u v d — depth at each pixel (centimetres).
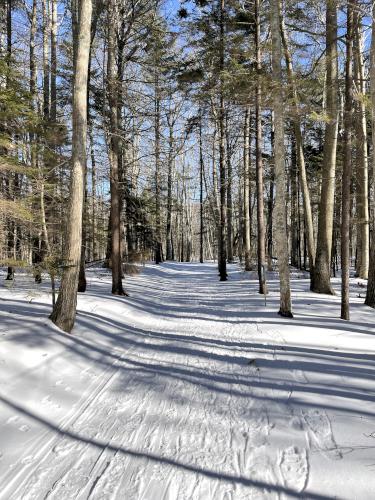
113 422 473
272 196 2789
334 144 1410
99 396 556
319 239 1452
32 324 762
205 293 1627
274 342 802
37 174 947
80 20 804
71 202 815
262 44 1409
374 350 737
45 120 1158
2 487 350
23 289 1162
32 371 590
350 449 388
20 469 378
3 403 491
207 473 361
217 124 2111
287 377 595
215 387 571
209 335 891
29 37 1633
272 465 370
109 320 975
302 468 363
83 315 938
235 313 1145
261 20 1478
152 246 3159
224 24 1641
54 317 809
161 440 425
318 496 323
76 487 348
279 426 444
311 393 530
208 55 1588
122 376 636
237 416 475
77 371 637
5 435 434
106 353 749
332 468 359
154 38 1466
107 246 2141
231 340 836
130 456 395
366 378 578
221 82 1510
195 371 645
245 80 1227
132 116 1455
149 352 770
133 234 2794
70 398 543
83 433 448
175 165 3859
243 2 1527
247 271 2338
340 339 818
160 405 518
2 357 596
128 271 2073
